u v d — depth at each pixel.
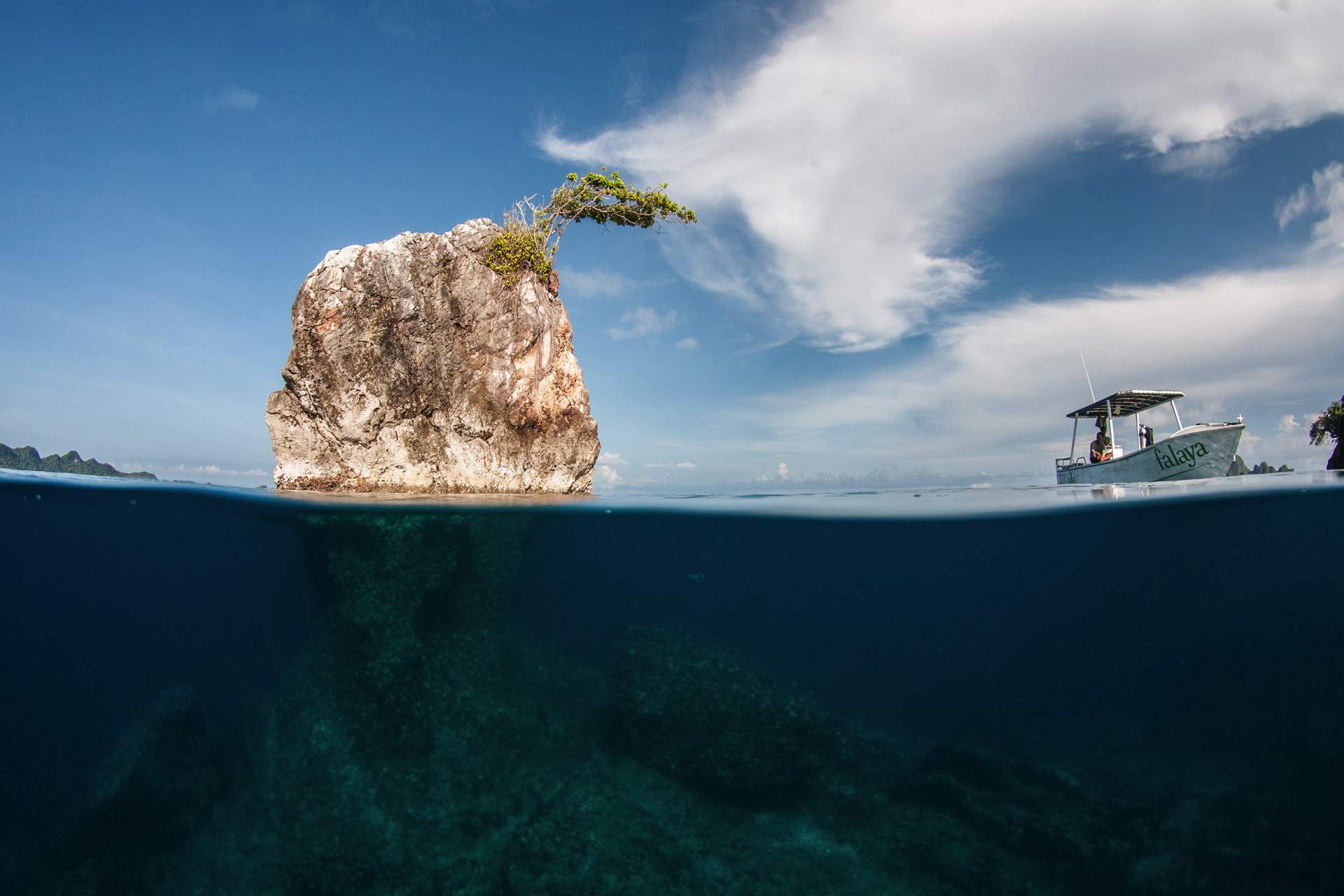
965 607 51.66
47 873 9.25
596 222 17.19
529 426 15.42
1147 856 8.65
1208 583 33.25
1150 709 21.77
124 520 18.42
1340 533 21.77
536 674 13.04
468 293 14.68
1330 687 25.88
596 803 9.84
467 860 8.70
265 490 12.16
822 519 17.19
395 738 10.49
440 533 12.31
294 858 8.79
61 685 40.69
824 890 8.26
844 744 12.85
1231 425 15.59
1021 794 10.84
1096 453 19.56
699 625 48.06
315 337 12.87
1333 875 7.82
